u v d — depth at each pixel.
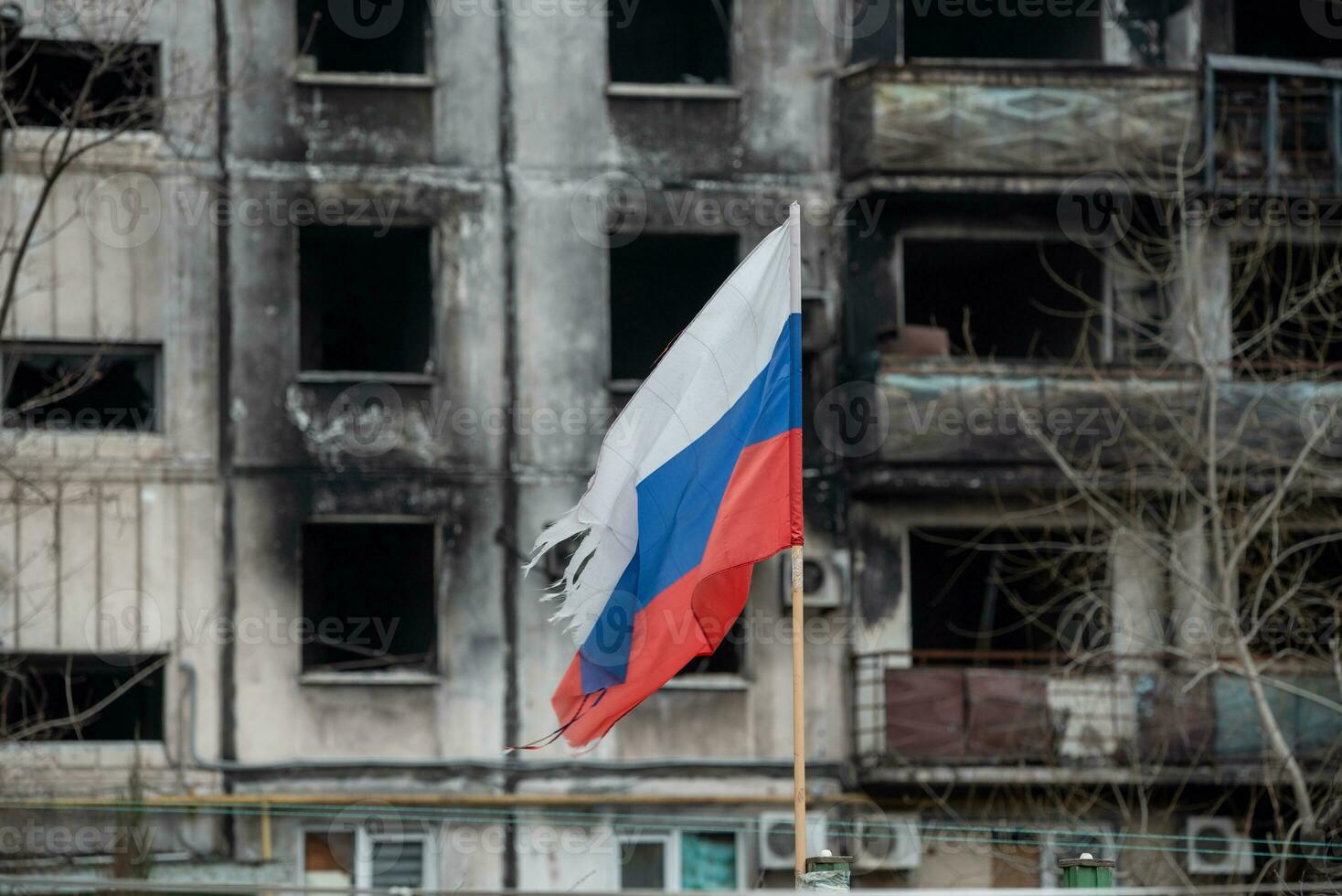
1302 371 67.94
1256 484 64.81
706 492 34.72
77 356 65.12
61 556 63.97
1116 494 67.19
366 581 67.44
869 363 67.00
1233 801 66.69
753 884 65.44
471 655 65.50
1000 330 74.50
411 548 67.44
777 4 69.12
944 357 67.12
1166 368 68.00
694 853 65.50
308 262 68.00
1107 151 67.88
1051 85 67.94
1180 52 71.69
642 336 71.69
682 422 34.94
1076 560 69.31
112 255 65.12
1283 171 69.06
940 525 68.50
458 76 67.31
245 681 64.44
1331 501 68.62
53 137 64.25
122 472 64.44
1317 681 65.38
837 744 66.88
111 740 64.62
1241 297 71.31
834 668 67.25
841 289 68.44
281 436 65.50
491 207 67.12
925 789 65.62
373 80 66.88
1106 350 70.19
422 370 67.75
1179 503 68.06
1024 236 69.50
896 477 66.50
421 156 66.94
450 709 65.19
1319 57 76.69
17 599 63.31
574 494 66.50
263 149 66.19
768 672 66.62
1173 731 65.12
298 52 67.12
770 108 68.69
